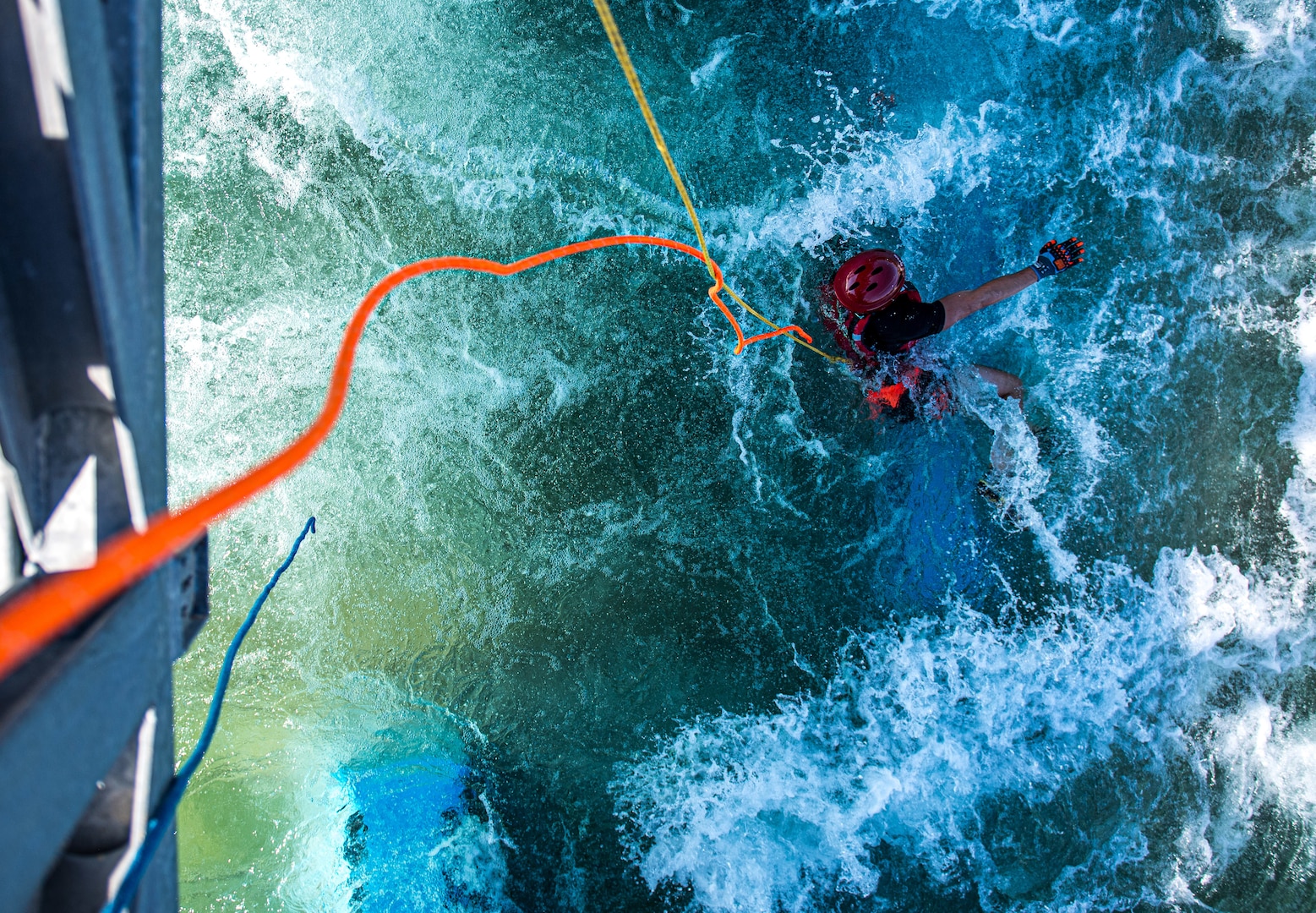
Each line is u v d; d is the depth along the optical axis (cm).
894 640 513
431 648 502
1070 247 514
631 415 523
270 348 505
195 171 509
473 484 514
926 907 473
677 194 537
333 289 512
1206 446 546
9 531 189
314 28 521
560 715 498
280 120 517
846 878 476
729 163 542
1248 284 566
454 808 477
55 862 202
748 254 534
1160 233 561
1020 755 505
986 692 511
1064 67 568
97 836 206
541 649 506
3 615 148
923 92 558
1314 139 582
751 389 529
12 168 163
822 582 516
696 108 546
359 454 508
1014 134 561
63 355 185
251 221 510
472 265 388
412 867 463
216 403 498
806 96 552
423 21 532
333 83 521
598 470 520
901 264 475
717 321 529
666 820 481
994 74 564
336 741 486
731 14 556
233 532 495
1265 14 583
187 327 500
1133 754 509
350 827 468
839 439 528
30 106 160
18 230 169
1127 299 552
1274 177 577
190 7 508
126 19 196
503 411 519
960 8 568
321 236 514
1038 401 538
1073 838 492
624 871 472
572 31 543
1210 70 580
